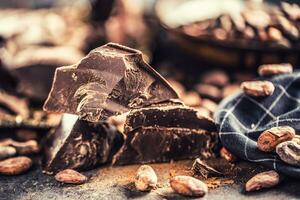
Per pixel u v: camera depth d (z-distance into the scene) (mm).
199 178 436
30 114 550
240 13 587
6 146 475
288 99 466
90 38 649
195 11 611
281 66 486
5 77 587
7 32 622
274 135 418
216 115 465
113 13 662
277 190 410
